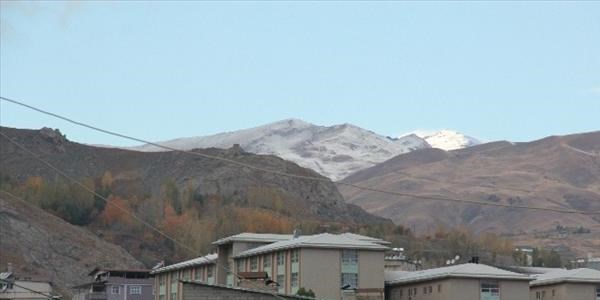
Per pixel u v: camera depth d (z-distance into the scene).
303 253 150.12
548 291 162.62
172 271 197.62
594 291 159.38
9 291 187.38
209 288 88.94
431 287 147.62
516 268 185.12
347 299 145.38
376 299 146.38
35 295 193.62
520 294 145.88
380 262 153.38
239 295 89.06
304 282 148.88
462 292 143.62
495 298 144.75
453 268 148.88
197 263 185.25
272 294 89.75
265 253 161.25
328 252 151.00
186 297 88.62
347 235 164.38
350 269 151.75
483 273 145.12
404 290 154.12
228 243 176.75
